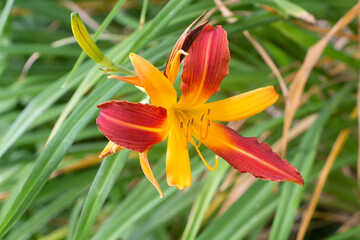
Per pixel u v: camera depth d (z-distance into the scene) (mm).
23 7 945
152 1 1107
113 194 815
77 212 739
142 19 627
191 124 519
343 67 862
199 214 625
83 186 742
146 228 725
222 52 498
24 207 525
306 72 662
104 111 465
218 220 643
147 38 579
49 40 994
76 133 541
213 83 507
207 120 519
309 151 666
